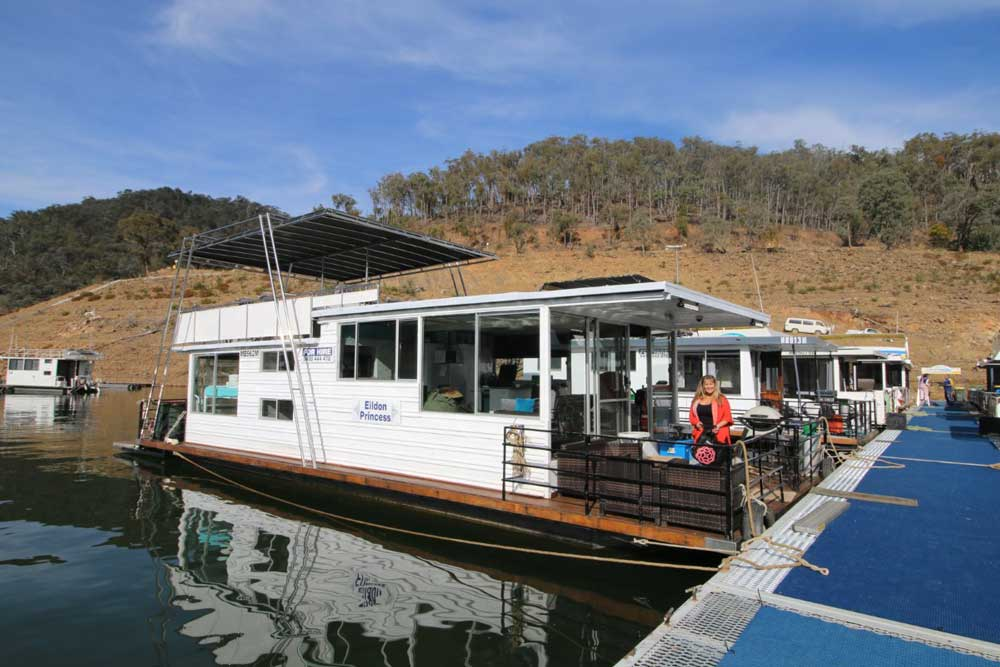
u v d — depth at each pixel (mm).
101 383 53812
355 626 6168
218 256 15336
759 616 4781
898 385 27109
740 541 6539
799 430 9609
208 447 13992
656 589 7082
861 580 5559
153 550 8727
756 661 4066
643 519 7129
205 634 6016
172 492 12531
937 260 74812
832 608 4895
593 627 6105
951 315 53562
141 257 110125
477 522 8578
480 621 6266
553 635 5926
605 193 120438
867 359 23938
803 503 8570
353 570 7840
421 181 131250
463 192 130000
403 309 9969
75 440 21391
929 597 5156
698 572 7023
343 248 14000
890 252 82062
